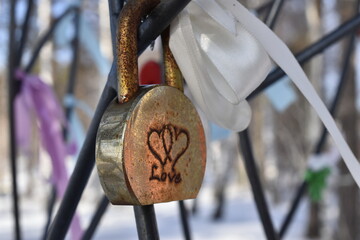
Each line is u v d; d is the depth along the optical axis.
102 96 0.45
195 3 0.44
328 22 7.82
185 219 1.07
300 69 0.42
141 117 0.40
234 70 0.44
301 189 1.24
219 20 0.42
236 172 21.62
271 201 15.36
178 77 0.49
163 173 0.41
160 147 0.41
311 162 1.27
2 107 15.21
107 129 0.40
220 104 0.47
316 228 8.48
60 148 1.10
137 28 0.43
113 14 0.47
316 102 0.41
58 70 9.87
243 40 0.45
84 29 1.46
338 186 5.56
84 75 12.90
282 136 15.61
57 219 0.50
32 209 14.17
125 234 8.65
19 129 1.18
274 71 0.67
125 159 0.39
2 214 13.02
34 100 1.10
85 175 0.48
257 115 15.27
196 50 0.45
